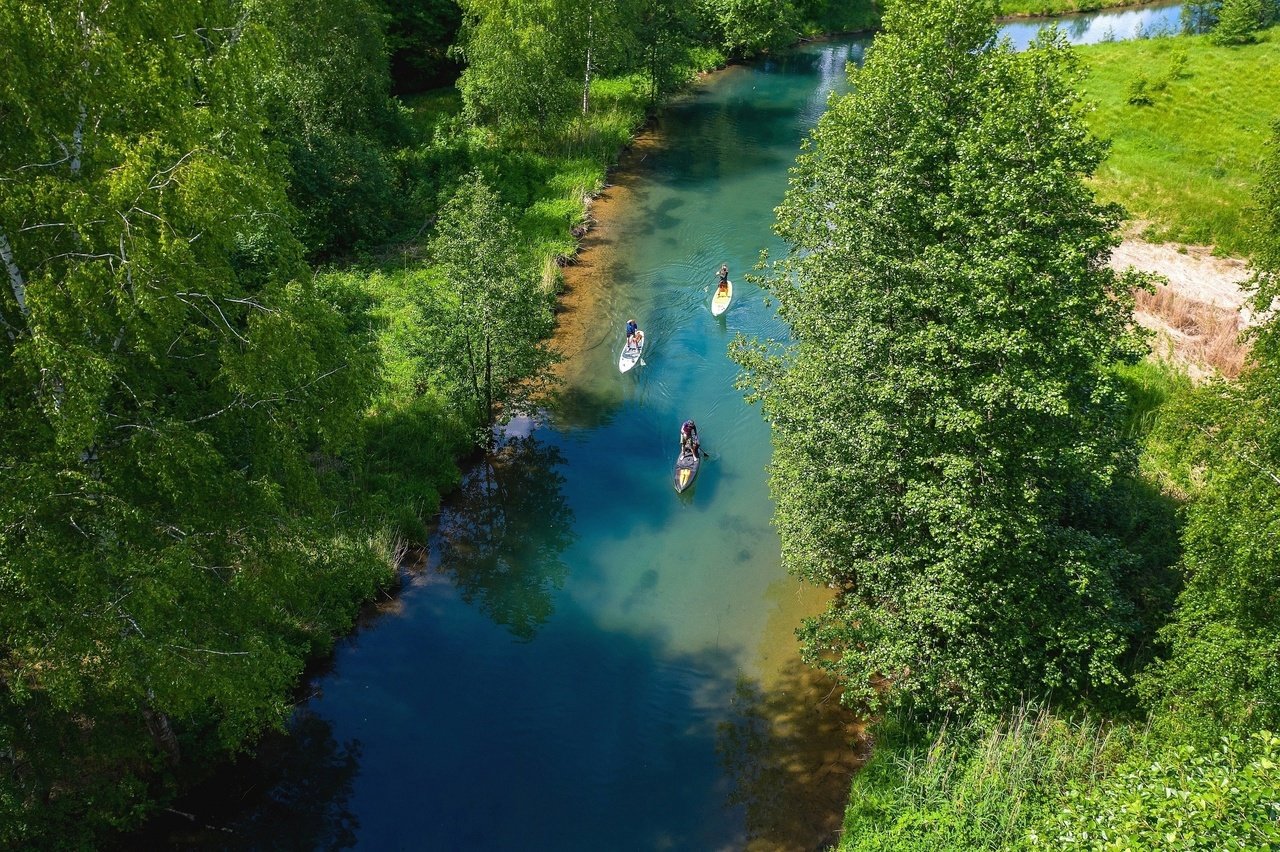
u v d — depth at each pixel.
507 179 44.38
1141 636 17.89
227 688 13.67
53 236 12.48
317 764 18.03
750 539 24.47
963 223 16.98
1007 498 15.94
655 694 19.84
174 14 13.61
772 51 75.00
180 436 13.03
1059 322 16.11
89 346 12.12
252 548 14.80
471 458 27.33
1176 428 15.85
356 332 30.62
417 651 20.92
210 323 14.67
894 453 16.78
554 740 18.69
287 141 33.91
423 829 16.80
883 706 18.97
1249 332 16.50
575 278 37.84
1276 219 16.42
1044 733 16.66
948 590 16.34
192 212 12.70
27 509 11.55
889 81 19.61
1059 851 10.47
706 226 42.53
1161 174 40.59
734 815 17.08
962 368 16.25
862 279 18.00
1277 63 50.25
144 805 16.12
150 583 12.37
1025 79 18.52
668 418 29.31
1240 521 13.47
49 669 12.55
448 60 57.75
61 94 12.13
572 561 23.75
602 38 50.03
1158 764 10.77
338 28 38.09
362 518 22.17
